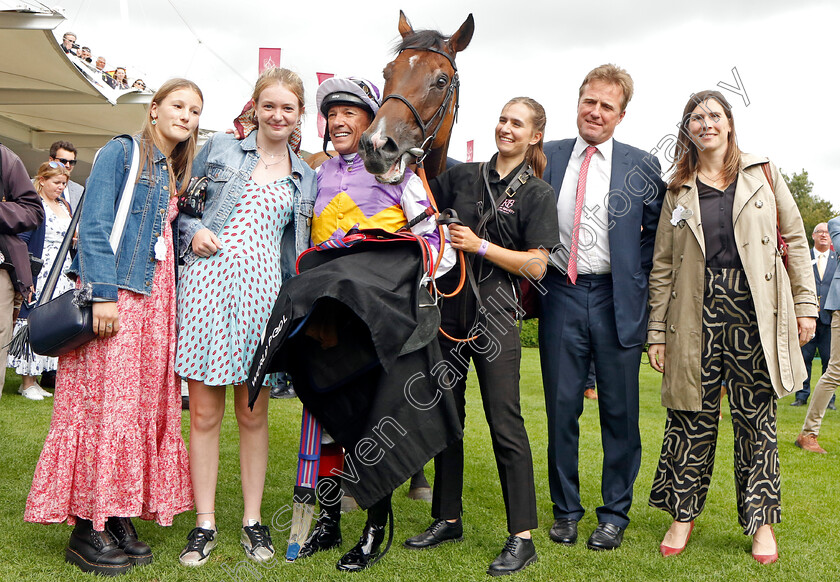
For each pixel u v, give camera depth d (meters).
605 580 2.59
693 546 3.00
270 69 2.79
